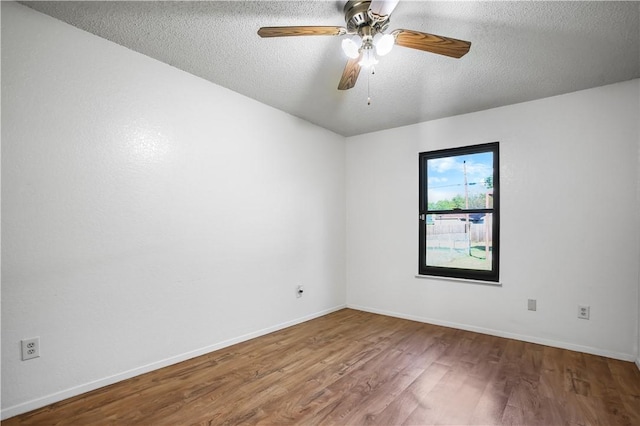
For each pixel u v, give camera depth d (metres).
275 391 2.05
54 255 1.88
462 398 1.98
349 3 1.68
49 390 1.85
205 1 1.71
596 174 2.71
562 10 1.74
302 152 3.62
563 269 2.83
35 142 1.81
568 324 2.80
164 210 2.39
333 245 4.07
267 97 3.02
